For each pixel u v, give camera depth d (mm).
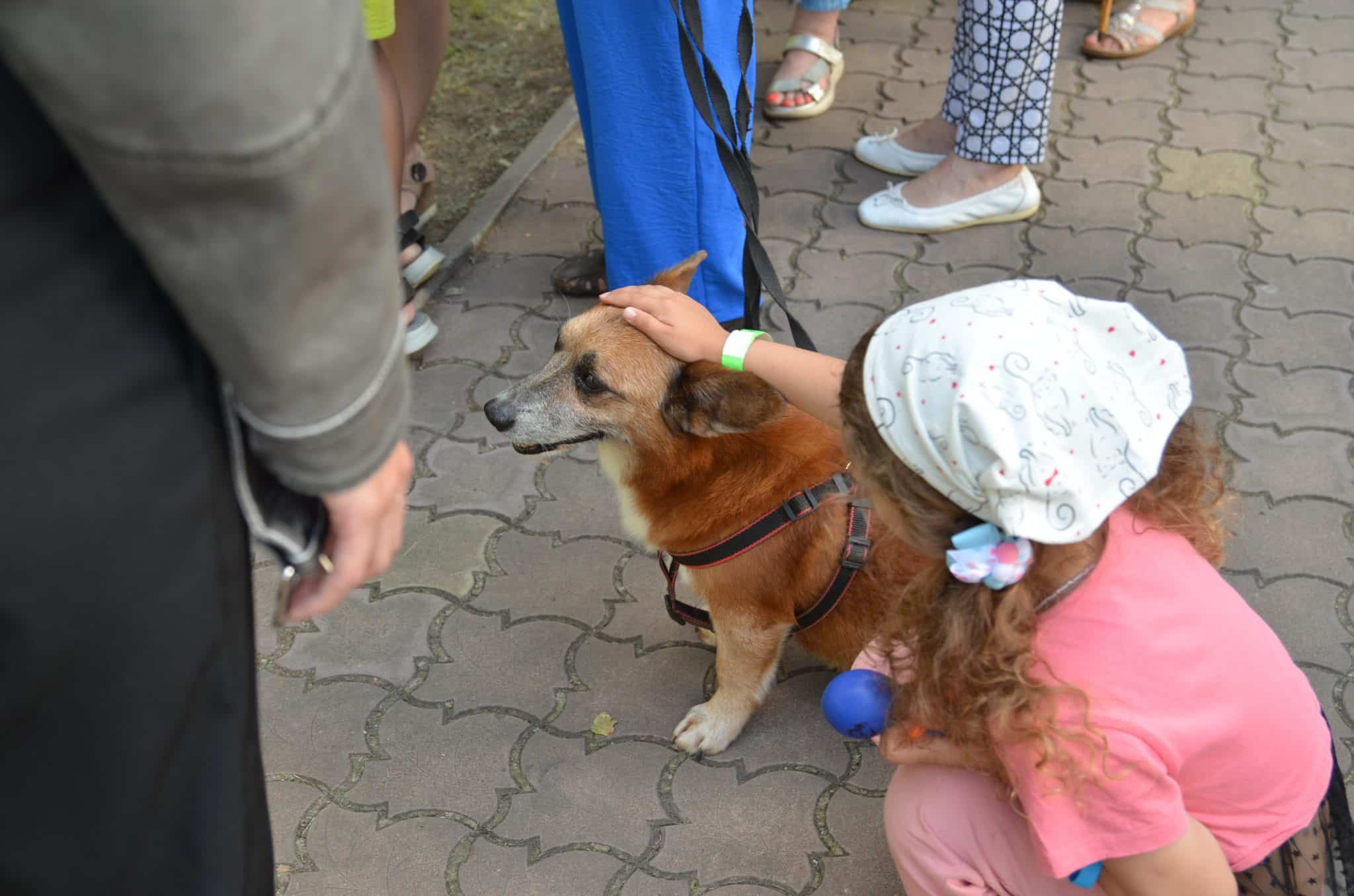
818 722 2703
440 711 2723
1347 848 1856
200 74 806
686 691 2775
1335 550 3035
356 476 1095
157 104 813
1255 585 2945
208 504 1061
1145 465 1432
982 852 1905
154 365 994
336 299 979
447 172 4918
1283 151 4832
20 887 1068
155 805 1112
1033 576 1519
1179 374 1527
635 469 2594
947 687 1568
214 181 852
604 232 3605
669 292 2480
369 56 947
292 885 2342
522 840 2428
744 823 2463
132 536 990
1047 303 1515
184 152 837
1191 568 1668
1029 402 1392
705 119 2482
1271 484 3246
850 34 5895
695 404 2365
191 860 1165
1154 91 5316
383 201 974
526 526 3236
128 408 976
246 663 1196
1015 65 3975
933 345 1459
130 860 1115
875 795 2518
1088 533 1406
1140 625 1557
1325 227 4355
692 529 2471
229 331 950
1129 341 1524
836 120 5156
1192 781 1624
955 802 1909
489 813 2488
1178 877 1570
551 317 4031
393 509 1223
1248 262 4176
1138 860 1560
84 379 946
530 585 3057
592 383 2551
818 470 2432
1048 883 1861
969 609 1511
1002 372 1405
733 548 2406
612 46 3113
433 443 3518
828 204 4590
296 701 2742
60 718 1009
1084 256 4238
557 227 4516
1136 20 5582
